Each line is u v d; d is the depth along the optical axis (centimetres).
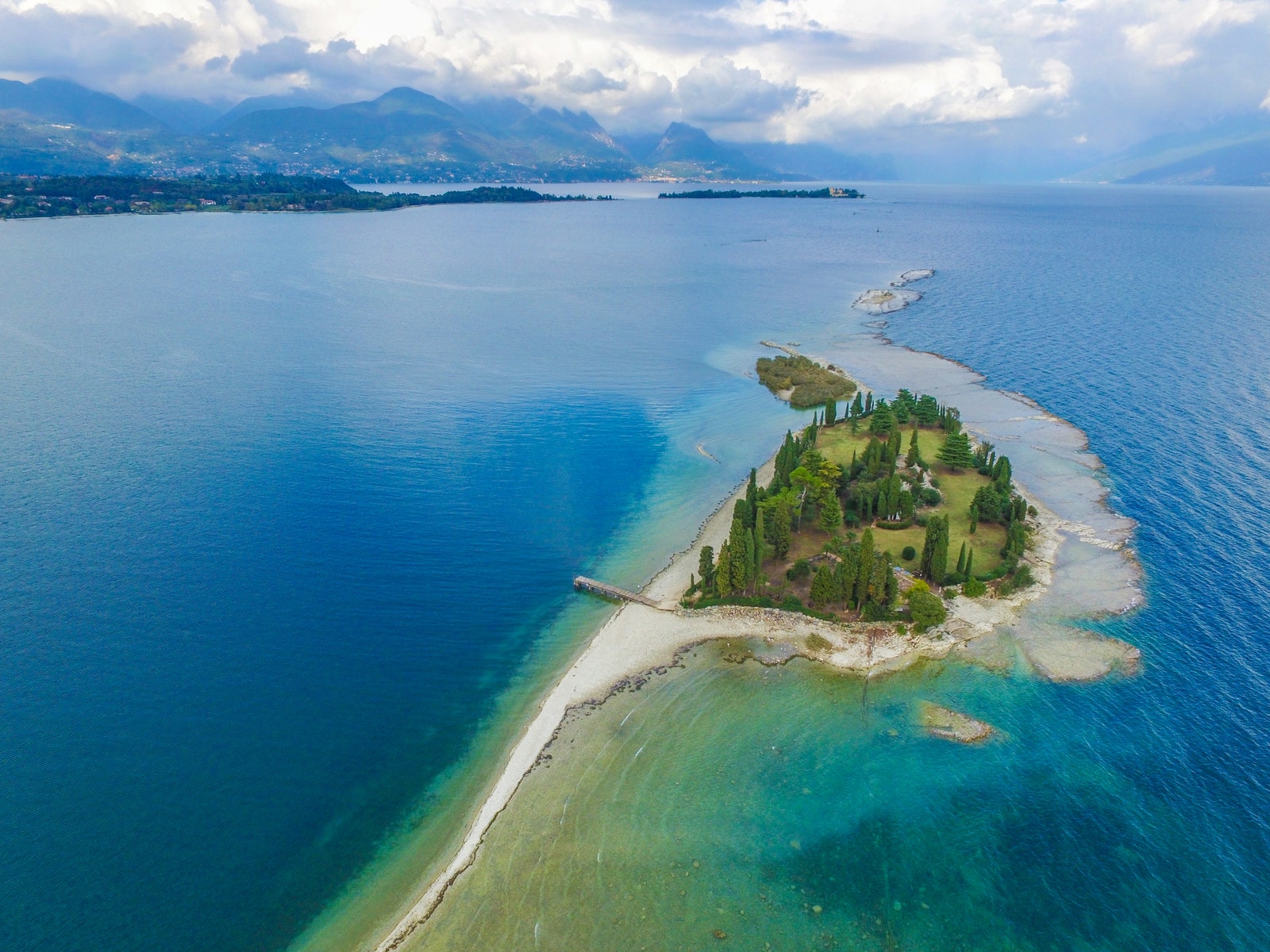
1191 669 8794
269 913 6081
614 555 11219
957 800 7200
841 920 6122
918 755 7712
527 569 10825
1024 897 6316
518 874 6412
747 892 6328
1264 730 7919
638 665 8931
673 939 5938
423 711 8194
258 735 7750
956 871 6531
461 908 6138
